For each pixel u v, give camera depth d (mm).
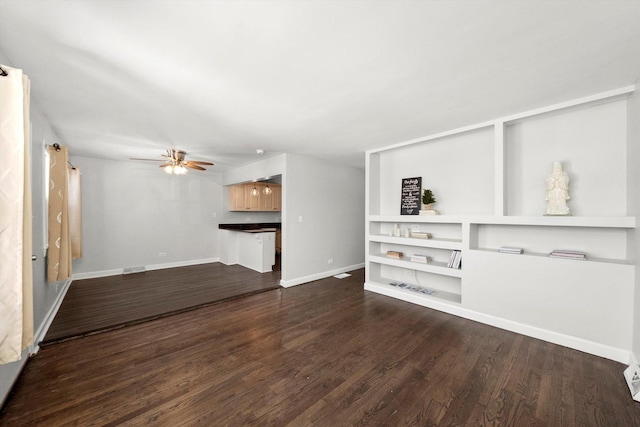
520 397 1757
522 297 2662
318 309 3373
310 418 1580
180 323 2957
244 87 2117
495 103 2455
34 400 1725
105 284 4434
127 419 1567
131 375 1997
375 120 2887
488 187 3197
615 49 1634
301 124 3006
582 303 2338
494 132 3031
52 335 2570
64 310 3256
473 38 1532
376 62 1780
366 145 3918
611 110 2393
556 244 2717
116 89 2137
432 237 3748
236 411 1635
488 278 2887
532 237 2865
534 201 2824
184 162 4270
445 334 2662
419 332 2711
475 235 3150
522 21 1388
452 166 3512
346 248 5438
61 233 2975
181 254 5953
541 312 2553
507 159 2977
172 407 1666
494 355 2270
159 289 4152
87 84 2051
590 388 1841
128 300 3633
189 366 2113
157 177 5621
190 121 2896
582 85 2119
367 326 2859
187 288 4207
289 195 4418
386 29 1449
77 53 1647
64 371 2043
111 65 1787
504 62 1783
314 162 4805
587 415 1598
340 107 2529
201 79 1986
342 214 5344
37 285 2443
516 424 1535
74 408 1653
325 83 2062
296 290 4195
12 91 1386
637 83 2062
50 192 2822
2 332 1351
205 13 1308
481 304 2941
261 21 1373
